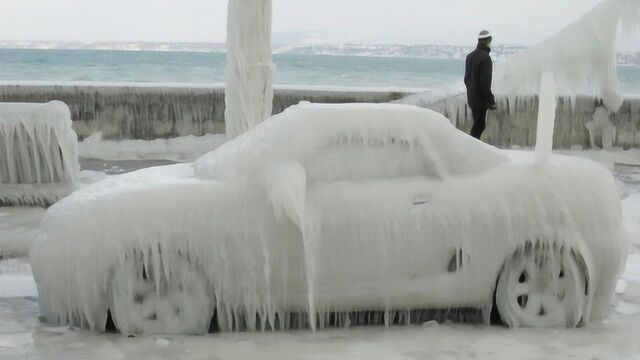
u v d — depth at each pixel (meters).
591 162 5.64
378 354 4.51
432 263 5.00
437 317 5.26
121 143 15.08
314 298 4.94
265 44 9.00
